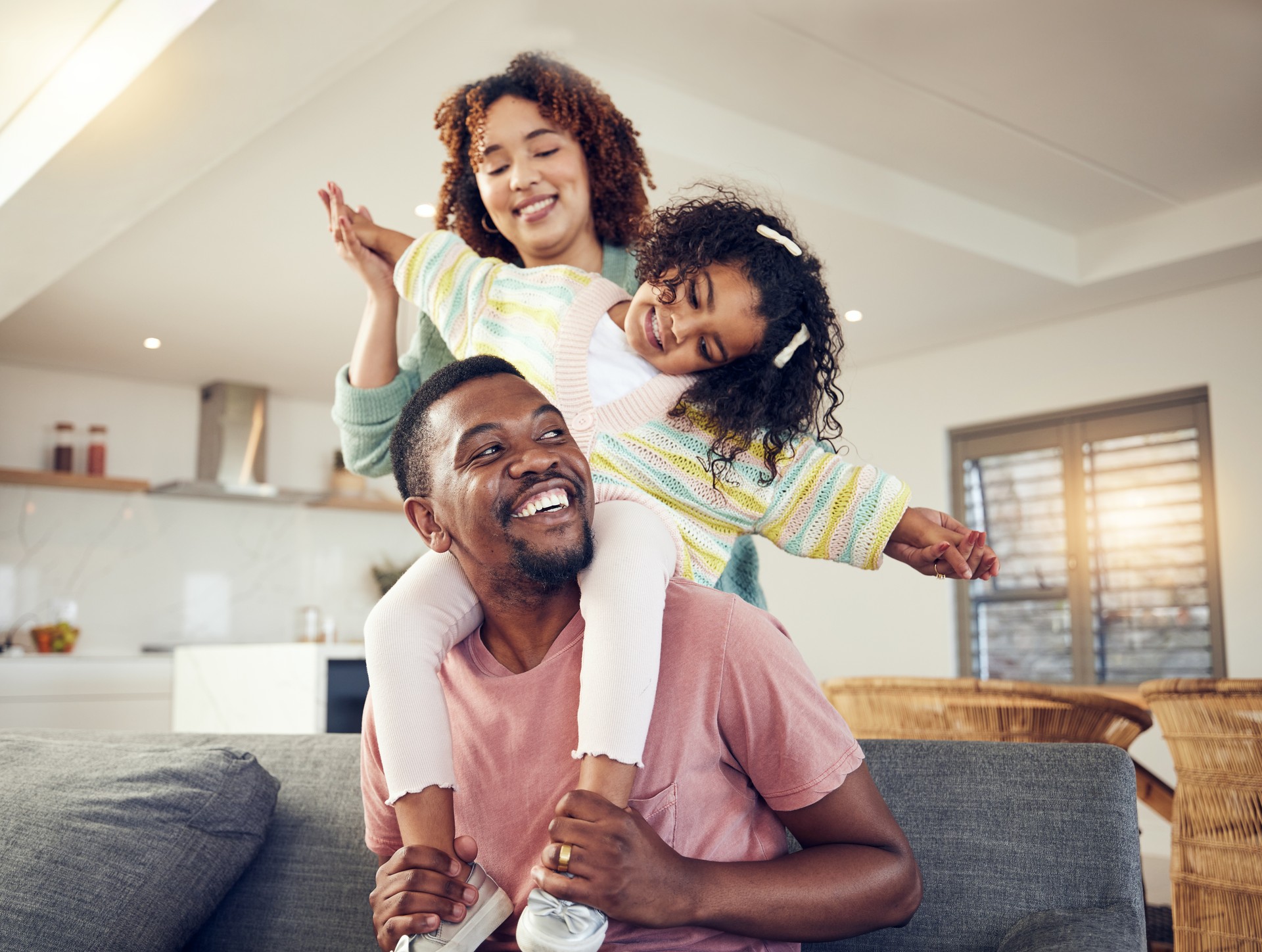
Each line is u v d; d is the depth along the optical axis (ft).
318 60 10.03
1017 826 3.75
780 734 3.19
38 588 19.80
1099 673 18.70
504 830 3.33
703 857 3.19
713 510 4.33
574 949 2.74
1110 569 18.78
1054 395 19.36
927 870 3.78
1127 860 3.61
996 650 19.97
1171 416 18.33
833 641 21.79
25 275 14.38
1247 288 17.44
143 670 18.95
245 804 4.50
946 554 4.27
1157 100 13.37
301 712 9.53
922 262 16.38
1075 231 17.38
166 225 14.17
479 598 3.51
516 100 5.44
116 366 20.47
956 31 11.90
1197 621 17.78
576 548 3.24
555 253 5.57
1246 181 15.64
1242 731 7.15
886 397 21.62
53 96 11.53
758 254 4.33
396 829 3.62
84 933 4.04
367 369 5.55
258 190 13.32
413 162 12.76
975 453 20.59
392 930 3.02
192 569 21.44
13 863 4.12
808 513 4.38
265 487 21.08
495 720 3.40
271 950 4.42
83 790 4.42
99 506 20.62
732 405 4.25
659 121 12.80
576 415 4.46
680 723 3.24
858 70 12.63
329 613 22.86
